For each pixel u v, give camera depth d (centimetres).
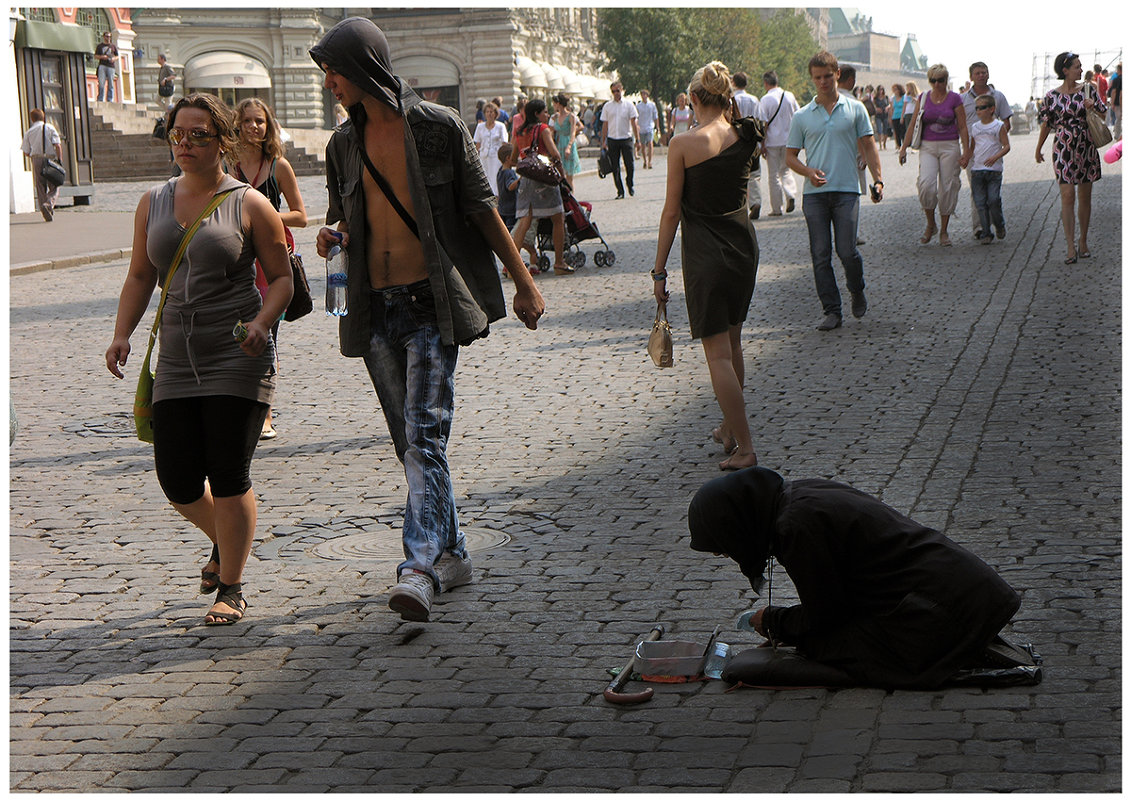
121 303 543
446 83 6012
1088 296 1209
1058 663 441
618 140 2666
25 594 573
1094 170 1405
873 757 380
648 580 559
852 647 434
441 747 406
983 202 1614
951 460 716
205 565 599
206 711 443
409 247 539
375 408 944
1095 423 776
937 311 1190
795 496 437
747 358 1038
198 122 524
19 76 2694
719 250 724
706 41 6731
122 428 905
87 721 438
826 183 1121
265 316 523
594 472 742
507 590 554
